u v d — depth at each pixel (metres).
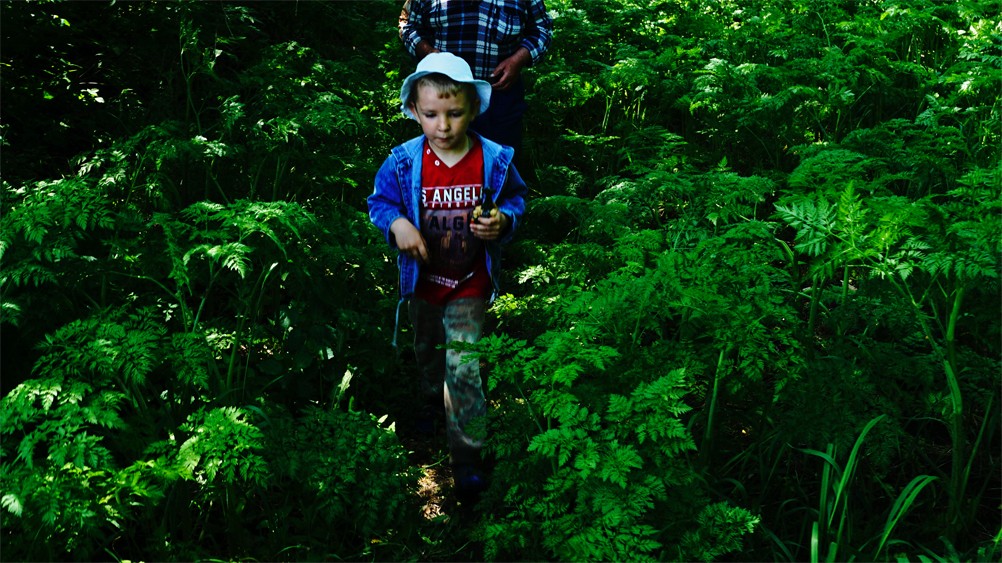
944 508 3.07
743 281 2.91
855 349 3.19
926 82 5.75
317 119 4.21
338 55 6.77
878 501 3.14
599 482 2.30
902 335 3.43
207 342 3.13
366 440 2.91
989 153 4.55
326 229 3.74
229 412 2.62
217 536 2.86
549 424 2.47
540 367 2.47
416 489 3.16
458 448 3.04
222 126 4.34
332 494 2.74
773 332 2.84
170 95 4.83
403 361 4.09
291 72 4.97
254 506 2.98
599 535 2.18
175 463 2.43
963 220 2.88
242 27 5.70
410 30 4.41
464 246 3.08
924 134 4.36
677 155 5.08
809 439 2.83
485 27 4.29
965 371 3.18
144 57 5.12
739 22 7.44
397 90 5.81
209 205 3.16
